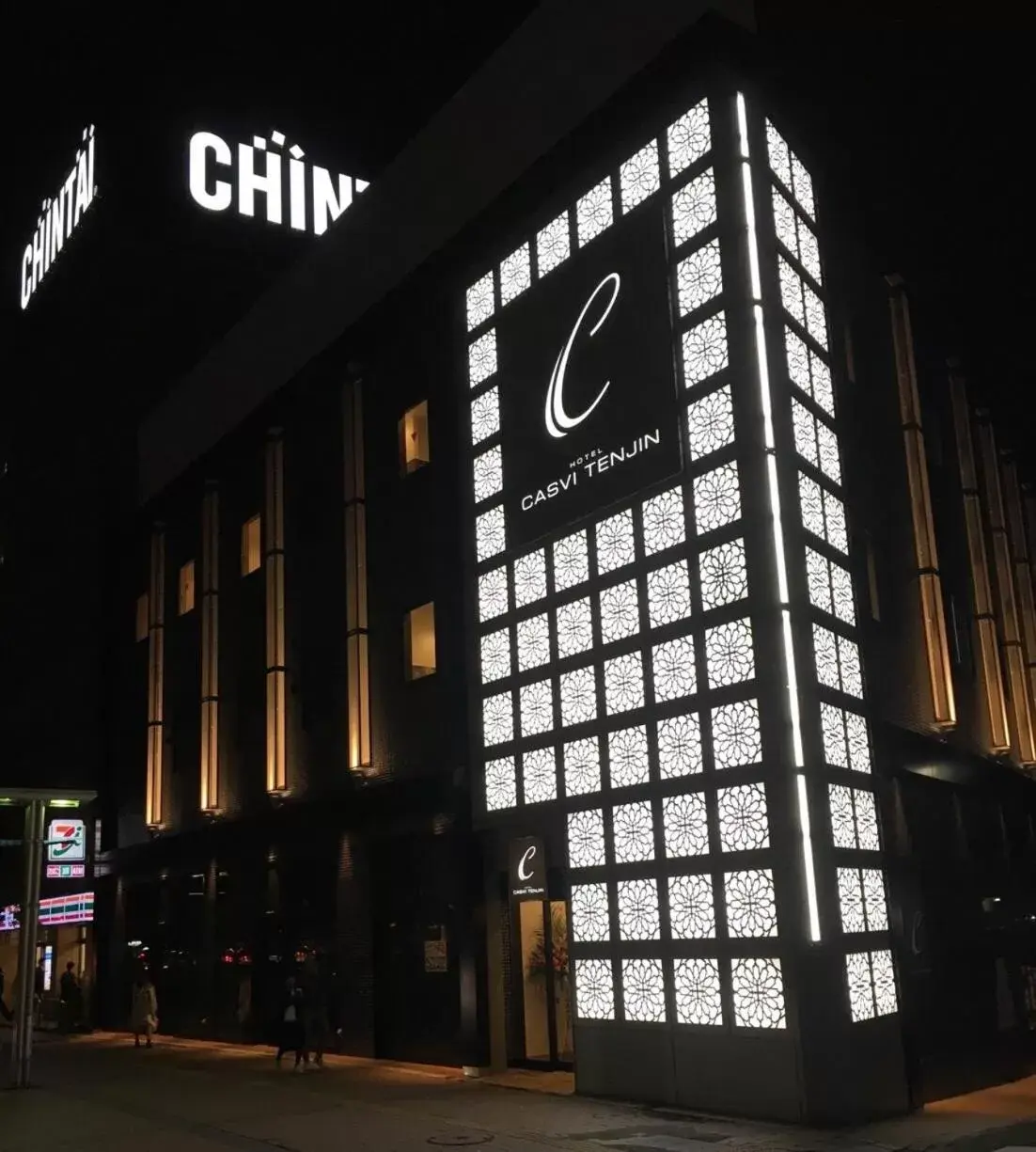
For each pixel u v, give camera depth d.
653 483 17.16
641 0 18.42
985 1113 14.99
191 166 38.12
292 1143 13.89
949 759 19.27
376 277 24.22
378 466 24.12
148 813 31.25
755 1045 14.55
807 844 14.59
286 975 24.59
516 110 20.78
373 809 22.08
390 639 22.98
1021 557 25.84
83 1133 15.01
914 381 20.86
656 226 17.86
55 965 38.16
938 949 17.36
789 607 15.30
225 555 29.92
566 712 18.11
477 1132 14.18
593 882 17.09
